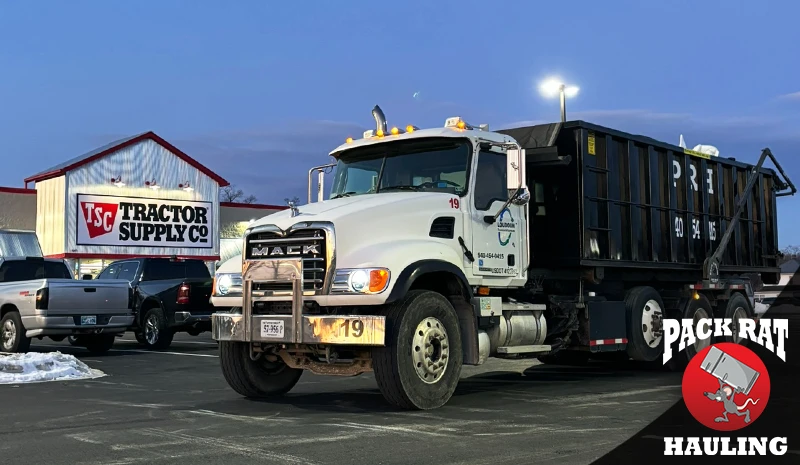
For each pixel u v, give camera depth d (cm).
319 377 1194
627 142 1234
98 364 1403
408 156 984
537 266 1132
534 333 1020
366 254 809
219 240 4291
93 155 3859
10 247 1864
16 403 900
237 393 984
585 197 1118
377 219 845
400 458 589
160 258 1889
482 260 941
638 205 1251
